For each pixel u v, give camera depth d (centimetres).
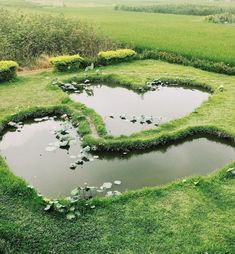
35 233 650
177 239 641
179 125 1067
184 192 763
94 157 901
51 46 1827
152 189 765
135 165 899
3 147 986
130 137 984
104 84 1502
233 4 6600
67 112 1156
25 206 713
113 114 1189
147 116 1159
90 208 711
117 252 615
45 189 800
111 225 673
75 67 1614
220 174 815
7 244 623
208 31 2662
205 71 1628
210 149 978
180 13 4734
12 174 805
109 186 772
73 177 847
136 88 1417
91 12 4275
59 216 690
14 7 4334
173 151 966
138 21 3306
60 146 976
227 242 636
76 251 617
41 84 1428
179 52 1836
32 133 1059
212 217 695
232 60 1691
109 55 1694
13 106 1204
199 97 1366
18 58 1730
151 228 667
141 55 1827
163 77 1498
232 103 1231
